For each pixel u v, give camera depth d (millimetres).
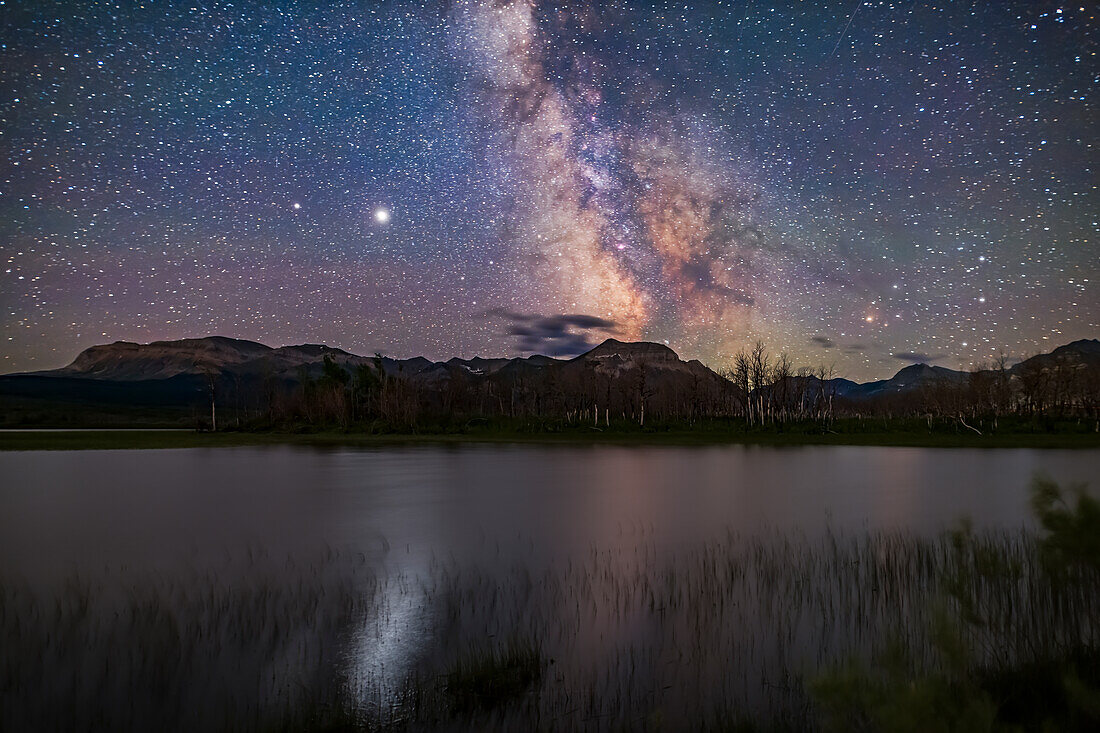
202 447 85750
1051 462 56438
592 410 153125
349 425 121125
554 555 20266
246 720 9414
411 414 117625
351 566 19016
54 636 12938
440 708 9766
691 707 9758
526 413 153875
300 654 11977
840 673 6473
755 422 119875
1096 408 101250
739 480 43406
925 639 11484
